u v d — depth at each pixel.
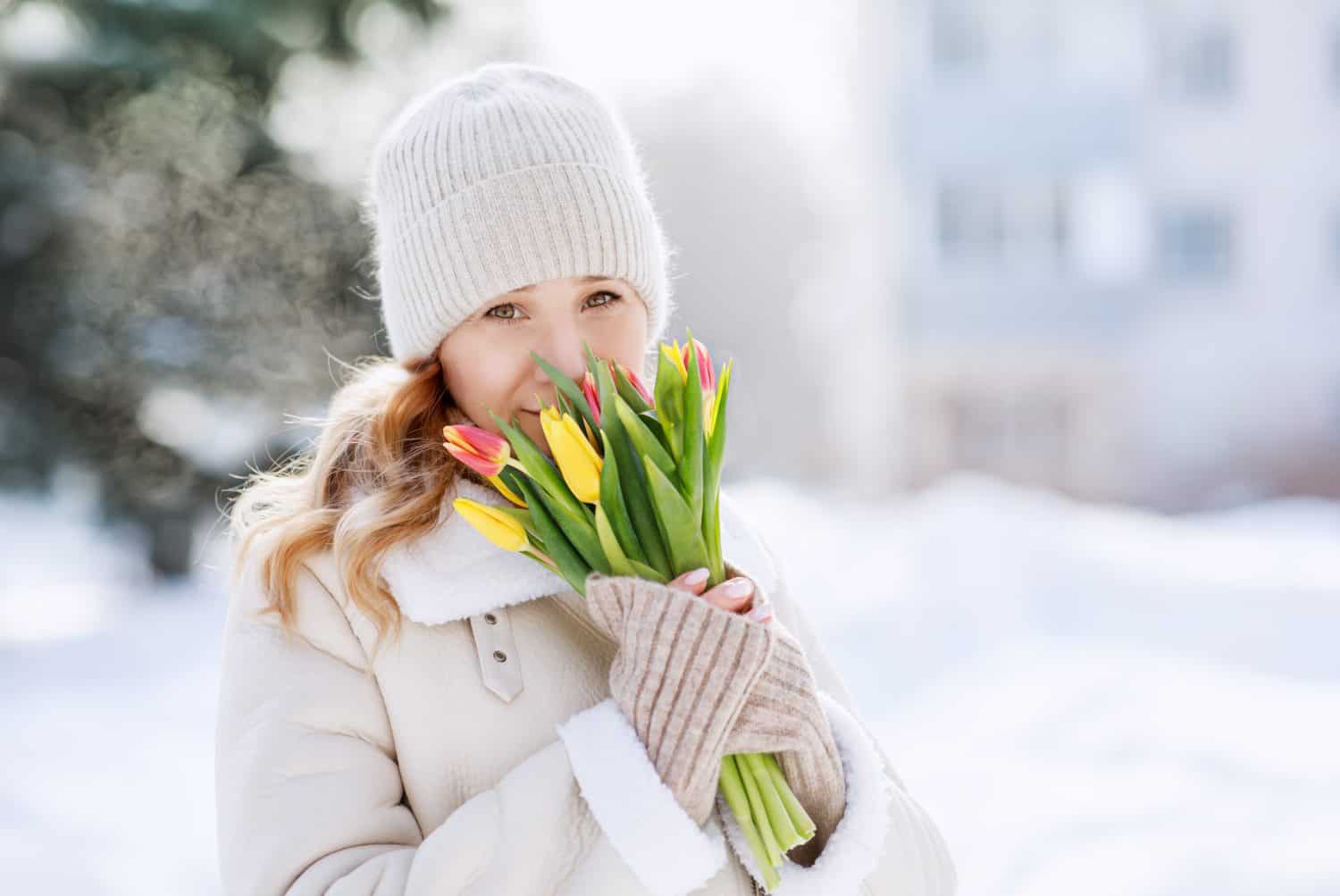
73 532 13.14
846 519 12.72
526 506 1.36
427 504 1.38
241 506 1.51
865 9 19.42
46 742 5.70
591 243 1.45
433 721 1.35
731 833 1.35
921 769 5.04
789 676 1.31
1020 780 4.81
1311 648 7.22
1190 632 7.69
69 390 10.03
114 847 4.30
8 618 9.61
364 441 1.46
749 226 19.47
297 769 1.29
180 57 9.47
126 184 9.82
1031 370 19.44
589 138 1.49
